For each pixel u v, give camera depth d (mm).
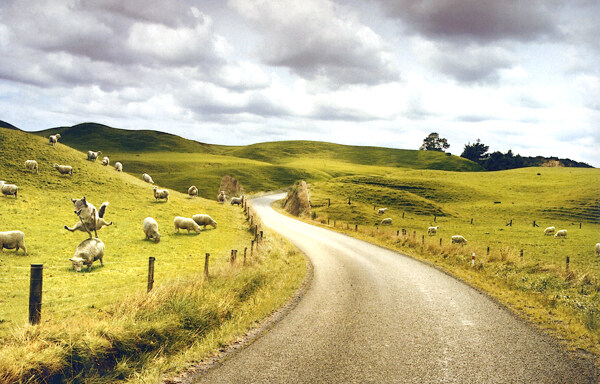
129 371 6953
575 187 96812
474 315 11453
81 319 8281
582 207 77688
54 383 6312
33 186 40344
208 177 112125
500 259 22609
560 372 7520
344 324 10430
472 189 98562
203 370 7262
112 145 198625
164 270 20047
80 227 22094
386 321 10781
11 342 6738
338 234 39312
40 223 29359
